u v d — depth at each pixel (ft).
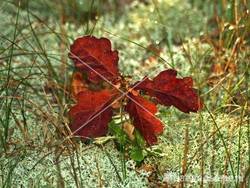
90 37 2.29
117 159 2.21
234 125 2.32
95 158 2.10
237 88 2.51
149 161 2.22
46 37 3.41
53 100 2.62
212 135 2.16
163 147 2.30
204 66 2.88
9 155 2.22
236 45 2.77
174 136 2.37
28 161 2.20
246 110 2.36
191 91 2.23
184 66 2.89
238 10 2.95
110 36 3.40
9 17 3.49
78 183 2.07
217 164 2.16
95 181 2.12
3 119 2.48
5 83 2.57
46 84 2.77
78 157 2.17
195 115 2.49
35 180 2.10
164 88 2.24
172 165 2.19
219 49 2.87
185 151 2.09
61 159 2.19
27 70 2.92
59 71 2.98
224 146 2.11
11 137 2.39
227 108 2.51
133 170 2.15
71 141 2.23
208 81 2.67
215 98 2.59
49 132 2.35
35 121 2.48
